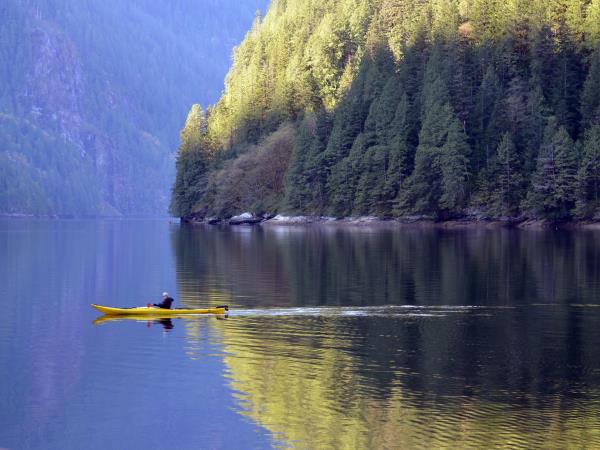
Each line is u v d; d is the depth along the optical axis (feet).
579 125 446.60
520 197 427.74
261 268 242.99
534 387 111.86
